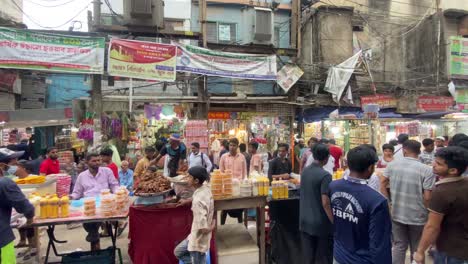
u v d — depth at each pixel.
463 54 11.66
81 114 7.79
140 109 9.30
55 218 3.64
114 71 7.66
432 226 2.44
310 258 3.53
